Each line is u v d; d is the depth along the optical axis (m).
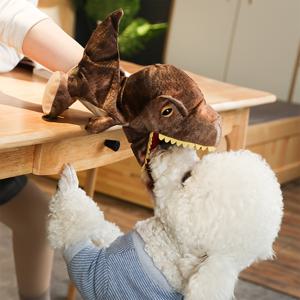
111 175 3.03
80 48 1.20
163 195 1.00
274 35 4.24
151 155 1.02
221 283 0.94
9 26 1.18
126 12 4.27
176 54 4.55
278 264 2.49
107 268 1.02
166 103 0.97
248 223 0.94
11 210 1.56
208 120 0.99
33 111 1.11
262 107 3.64
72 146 1.12
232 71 4.41
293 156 3.66
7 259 2.24
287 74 4.23
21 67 1.47
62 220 1.08
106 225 1.12
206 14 4.42
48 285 1.69
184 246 0.99
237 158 1.00
